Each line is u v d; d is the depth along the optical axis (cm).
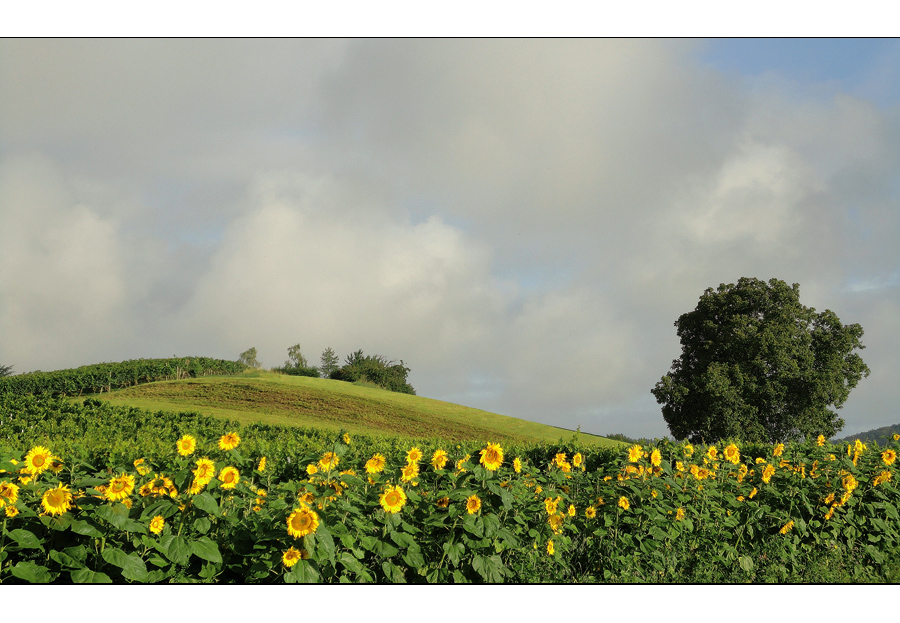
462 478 559
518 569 551
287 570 445
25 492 442
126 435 1458
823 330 3419
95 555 421
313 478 516
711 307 3469
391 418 3080
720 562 656
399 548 511
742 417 3134
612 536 623
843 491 751
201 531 452
